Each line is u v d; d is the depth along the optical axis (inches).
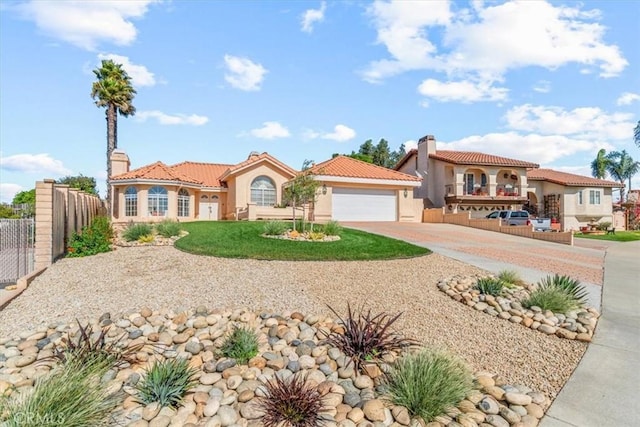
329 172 1068.5
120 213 981.2
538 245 737.0
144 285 318.0
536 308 281.4
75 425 129.5
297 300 290.2
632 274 473.7
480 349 219.5
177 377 161.3
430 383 157.2
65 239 489.7
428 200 1406.3
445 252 559.5
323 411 149.9
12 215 903.7
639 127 1587.1
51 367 175.3
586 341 235.8
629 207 1814.7
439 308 286.8
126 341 204.4
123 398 152.8
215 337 213.3
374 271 398.0
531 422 150.3
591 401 169.0
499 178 1466.5
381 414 147.6
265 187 1123.9
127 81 1275.8
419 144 1488.7
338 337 204.1
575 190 1502.2
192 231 649.0
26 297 289.1
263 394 158.4
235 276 352.5
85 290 305.0
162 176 983.6
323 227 678.5
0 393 148.9
